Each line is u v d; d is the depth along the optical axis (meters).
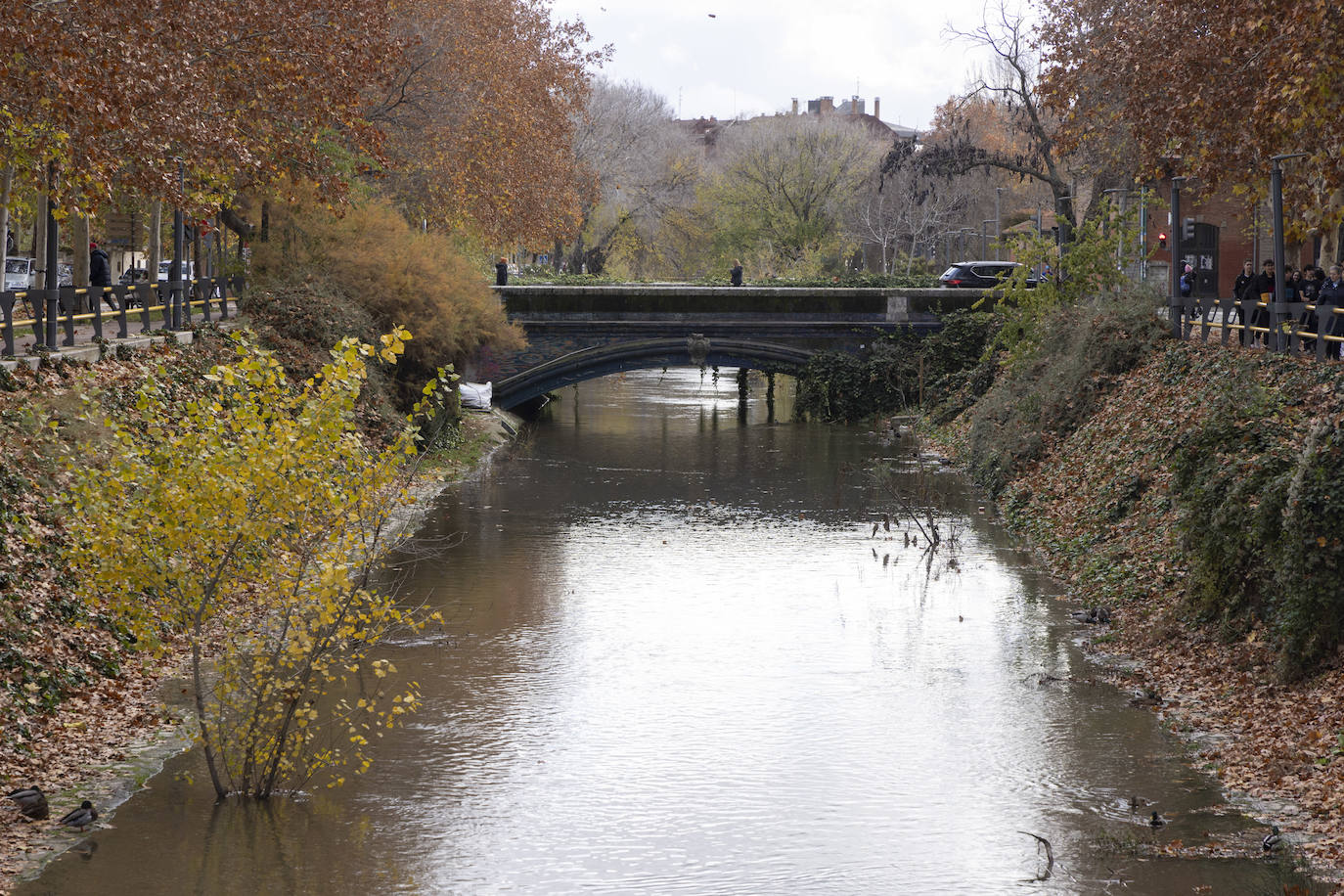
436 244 40.06
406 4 39.12
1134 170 38.19
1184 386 26.50
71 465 13.08
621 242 94.25
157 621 17.45
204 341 30.09
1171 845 12.00
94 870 11.47
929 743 14.94
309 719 13.50
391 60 32.31
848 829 12.59
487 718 15.86
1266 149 24.92
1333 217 25.05
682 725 15.64
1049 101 35.28
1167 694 16.47
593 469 37.50
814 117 99.44
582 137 83.88
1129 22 31.94
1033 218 88.12
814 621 20.38
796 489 33.84
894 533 27.70
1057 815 12.85
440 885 11.34
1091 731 15.26
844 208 91.62
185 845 12.03
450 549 25.88
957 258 94.38
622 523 28.89
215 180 27.41
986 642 19.11
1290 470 16.95
